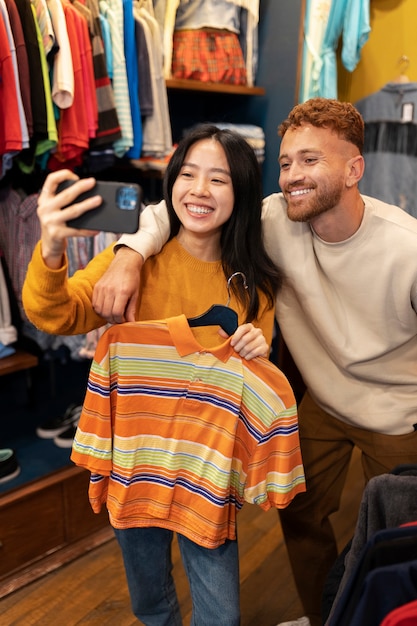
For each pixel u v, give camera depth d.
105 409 1.08
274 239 1.33
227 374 1.07
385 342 1.33
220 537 1.15
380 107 2.75
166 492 1.15
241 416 1.12
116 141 2.08
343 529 2.18
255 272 1.19
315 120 1.16
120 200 0.82
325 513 1.57
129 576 1.28
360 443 1.46
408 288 1.25
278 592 1.86
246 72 2.55
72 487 1.97
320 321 1.34
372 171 2.84
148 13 2.17
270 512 2.27
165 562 1.29
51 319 0.97
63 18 1.78
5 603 1.78
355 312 1.33
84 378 2.80
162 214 1.16
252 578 1.92
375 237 1.25
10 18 1.68
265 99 2.68
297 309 1.42
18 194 2.08
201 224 1.09
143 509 1.18
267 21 2.58
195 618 1.26
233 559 1.22
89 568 1.95
